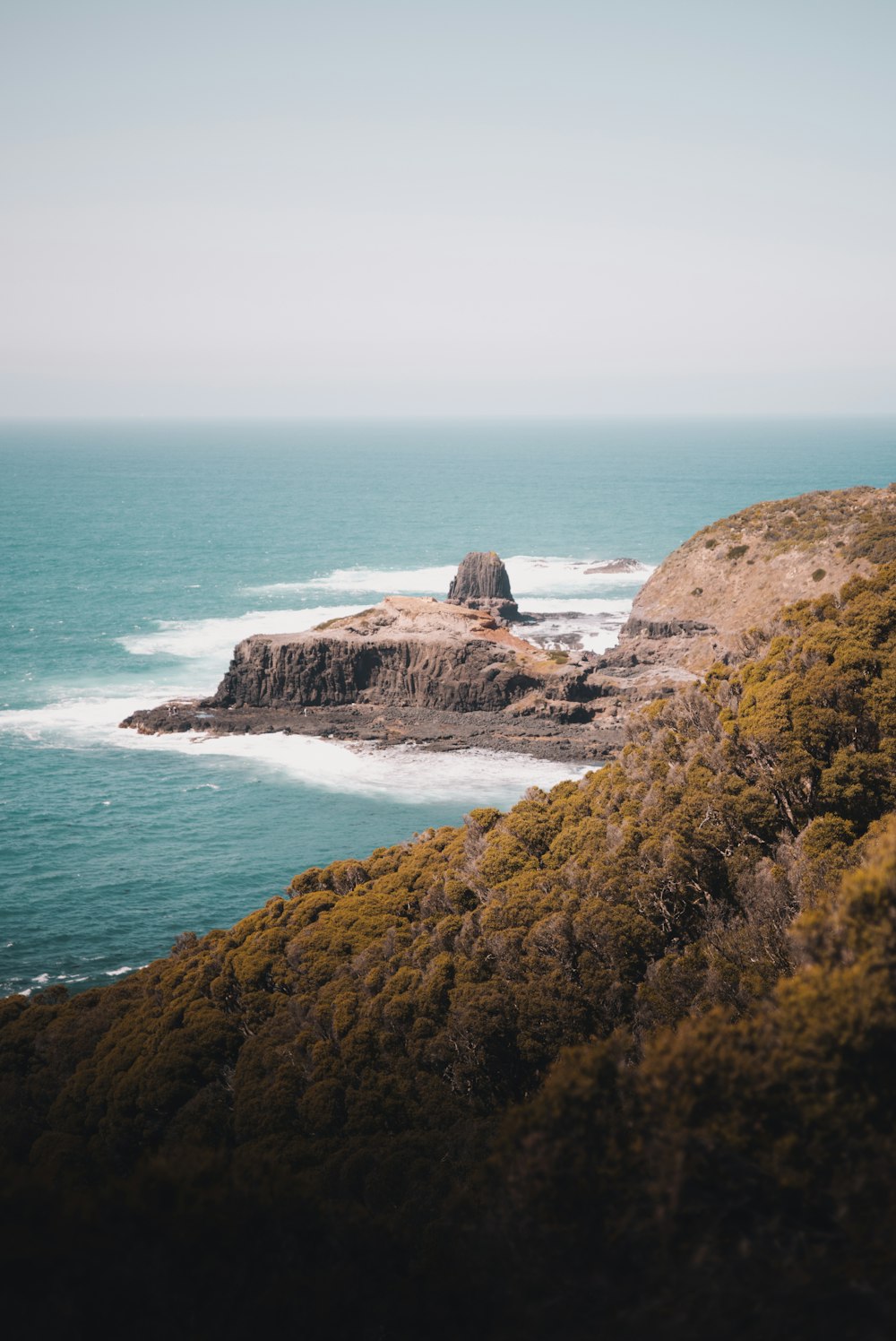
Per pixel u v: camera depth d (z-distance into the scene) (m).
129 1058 44.00
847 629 50.62
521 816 53.22
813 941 23.16
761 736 45.47
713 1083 20.69
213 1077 41.97
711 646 143.00
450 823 100.12
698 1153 19.88
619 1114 21.81
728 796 43.59
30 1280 19.61
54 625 179.75
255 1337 21.28
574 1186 20.62
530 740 122.62
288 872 89.44
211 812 102.94
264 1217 23.69
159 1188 22.77
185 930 78.94
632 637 161.38
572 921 39.94
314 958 46.25
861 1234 18.39
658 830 43.94
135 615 189.38
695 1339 17.36
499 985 38.44
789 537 157.75
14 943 76.38
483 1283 21.11
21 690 142.75
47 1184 21.53
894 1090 20.38
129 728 128.88
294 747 122.44
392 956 43.66
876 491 166.88
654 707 62.03
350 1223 25.86
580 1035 35.88
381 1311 22.84
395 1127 36.25
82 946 76.19
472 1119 34.56
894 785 41.00
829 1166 19.73
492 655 135.62
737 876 40.44
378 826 99.75
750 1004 31.06
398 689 137.62
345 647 137.00
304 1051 40.44
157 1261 20.95
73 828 98.50
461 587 190.00
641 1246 19.69
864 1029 20.20
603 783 54.56
